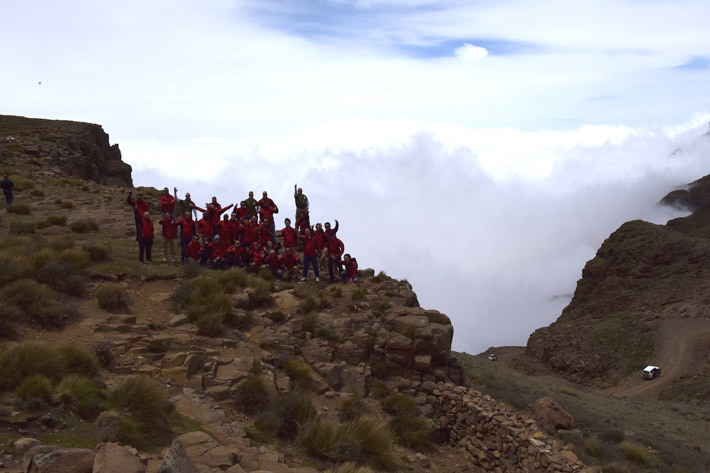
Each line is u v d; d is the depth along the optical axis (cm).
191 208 2522
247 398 1409
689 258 14725
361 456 1302
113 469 698
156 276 2131
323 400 1688
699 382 8431
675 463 2078
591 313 14850
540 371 11269
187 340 1653
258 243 2494
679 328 10675
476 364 3616
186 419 1180
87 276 1975
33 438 879
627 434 2334
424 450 1716
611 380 9781
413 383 1902
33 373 1075
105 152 8406
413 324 2020
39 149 5825
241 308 1989
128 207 3681
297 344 1889
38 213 3152
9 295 1519
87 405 1008
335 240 2464
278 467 1033
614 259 16350
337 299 2250
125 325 1634
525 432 1661
